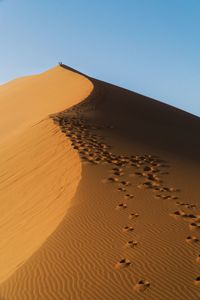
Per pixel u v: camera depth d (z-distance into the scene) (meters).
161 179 15.81
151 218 12.12
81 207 13.21
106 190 14.44
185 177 16.30
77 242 11.09
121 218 12.24
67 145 20.45
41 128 25.17
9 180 19.56
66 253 10.63
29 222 14.22
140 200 13.52
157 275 9.23
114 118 28.42
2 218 15.96
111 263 9.91
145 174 16.20
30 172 19.34
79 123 25.22
